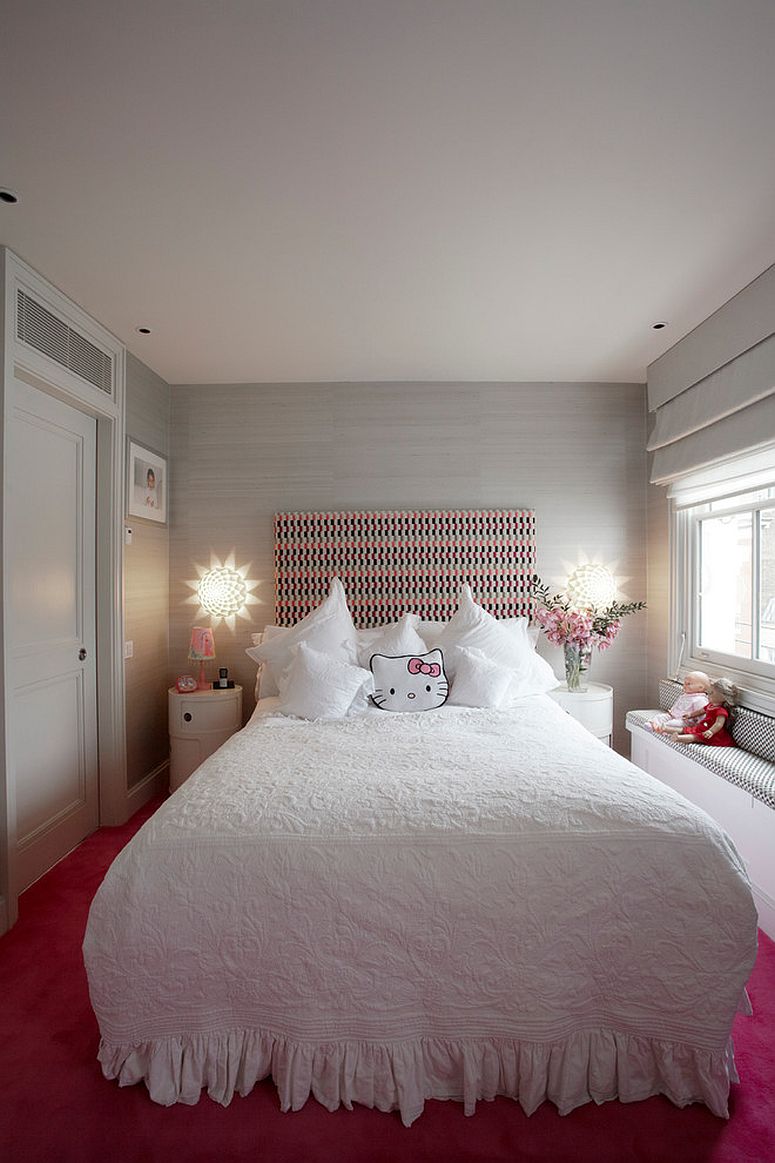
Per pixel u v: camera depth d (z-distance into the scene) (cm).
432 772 214
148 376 386
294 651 338
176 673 420
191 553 418
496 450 418
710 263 264
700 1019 166
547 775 208
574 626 380
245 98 170
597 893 169
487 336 342
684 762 311
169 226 233
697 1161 151
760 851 249
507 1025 166
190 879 171
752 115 178
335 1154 153
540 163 199
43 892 276
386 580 412
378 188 211
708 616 369
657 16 146
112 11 143
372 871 170
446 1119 164
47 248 248
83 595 331
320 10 144
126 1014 169
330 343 350
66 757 315
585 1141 157
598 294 292
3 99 169
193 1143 156
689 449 351
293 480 416
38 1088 172
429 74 163
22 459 278
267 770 220
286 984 167
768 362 271
